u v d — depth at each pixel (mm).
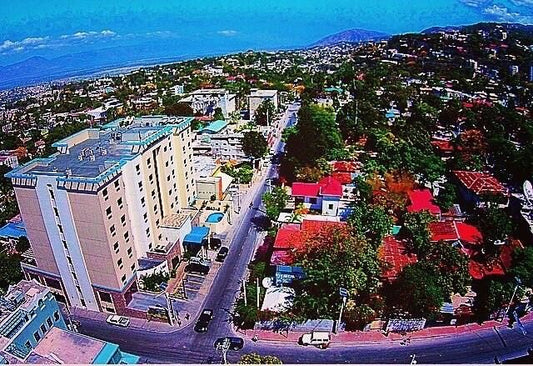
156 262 58031
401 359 44094
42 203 49094
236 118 134625
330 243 50688
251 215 76312
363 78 179875
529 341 45906
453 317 47906
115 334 50188
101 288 52344
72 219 48656
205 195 77625
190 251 64500
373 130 102062
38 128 184375
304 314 48312
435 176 79938
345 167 83250
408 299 47156
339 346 46031
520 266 50375
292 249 55250
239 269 60781
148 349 47688
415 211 65062
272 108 131375
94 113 184500
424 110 118062
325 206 70375
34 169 50531
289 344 46875
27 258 59062
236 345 46656
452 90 149500
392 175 77875
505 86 140000
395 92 146625
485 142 93125
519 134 102250
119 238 51406
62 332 38594
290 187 83375
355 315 46844
